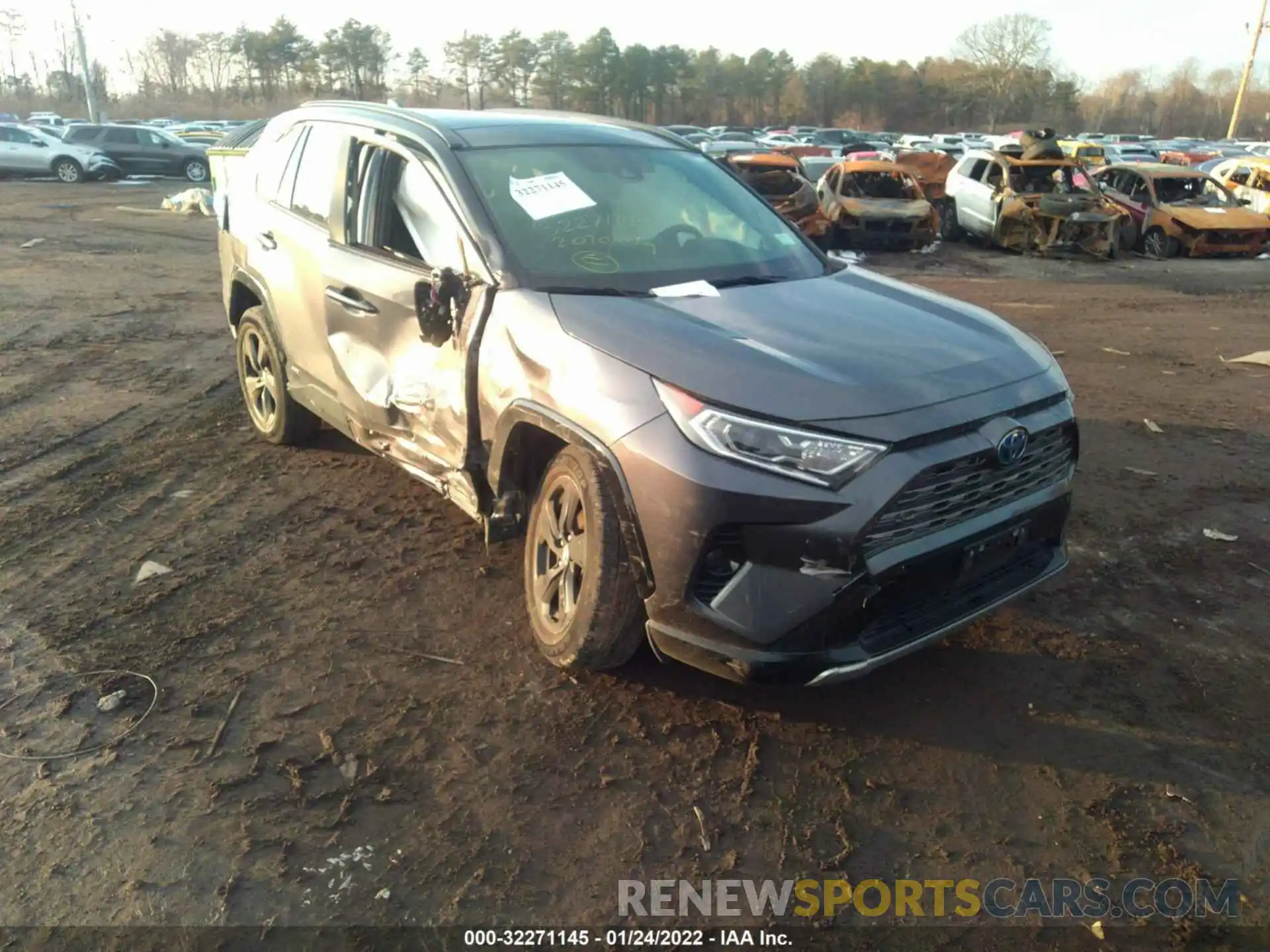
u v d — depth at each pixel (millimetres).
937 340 3438
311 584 4270
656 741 3268
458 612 4051
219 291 11500
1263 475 5867
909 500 2932
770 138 50812
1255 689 3629
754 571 2902
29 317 9688
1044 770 3178
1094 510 5277
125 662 3641
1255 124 99875
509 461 3594
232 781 3035
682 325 3324
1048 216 17094
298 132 5262
